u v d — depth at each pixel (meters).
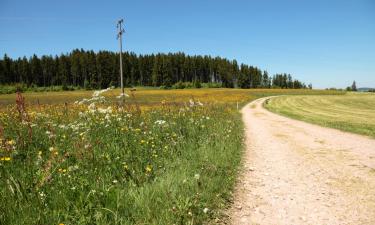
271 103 55.16
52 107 12.80
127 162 5.93
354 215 5.02
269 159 9.13
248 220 4.77
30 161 5.39
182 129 9.68
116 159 5.95
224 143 9.51
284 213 5.09
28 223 3.58
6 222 3.56
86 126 7.72
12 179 4.20
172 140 8.09
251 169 7.82
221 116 17.30
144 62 149.50
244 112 33.19
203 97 58.94
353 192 6.10
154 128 8.91
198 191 5.16
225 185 6.09
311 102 59.31
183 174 5.71
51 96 71.50
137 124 9.01
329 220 4.84
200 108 16.62
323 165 8.38
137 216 4.18
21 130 6.98
